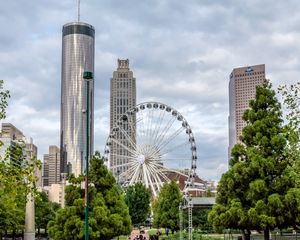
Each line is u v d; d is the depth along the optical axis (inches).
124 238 3836.1
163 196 4244.6
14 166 1326.3
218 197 1959.9
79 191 2277.3
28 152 1379.2
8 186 1285.7
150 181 5157.5
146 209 5098.4
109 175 2404.0
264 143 1834.4
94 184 2362.2
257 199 1797.5
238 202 1843.0
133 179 5177.2
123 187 5172.2
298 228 1883.6
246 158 1915.6
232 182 1873.8
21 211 3110.2
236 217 1825.8
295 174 1320.1
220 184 1959.9
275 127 1865.2
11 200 1360.7
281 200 1756.9
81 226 2153.1
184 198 3937.0
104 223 2247.8
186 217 4028.1
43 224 4837.6
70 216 2199.8
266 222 1736.0
